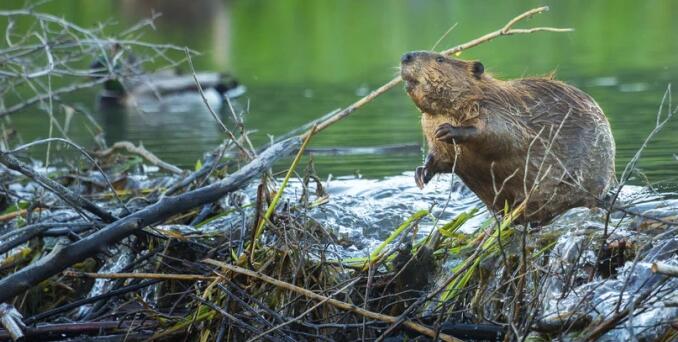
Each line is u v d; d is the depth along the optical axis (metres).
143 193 13.06
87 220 10.12
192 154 17.19
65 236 10.16
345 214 11.20
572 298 8.06
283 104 23.97
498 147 10.23
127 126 21.19
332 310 8.59
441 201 12.59
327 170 15.19
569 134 10.46
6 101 24.67
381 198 12.89
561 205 10.44
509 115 10.28
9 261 10.41
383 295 8.77
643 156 14.77
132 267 9.34
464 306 8.59
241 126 10.88
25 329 8.67
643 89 22.66
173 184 12.91
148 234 9.57
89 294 10.15
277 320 8.38
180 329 8.62
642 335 7.45
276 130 19.72
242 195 11.72
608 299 7.89
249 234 9.86
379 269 9.16
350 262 9.13
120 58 15.30
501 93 10.40
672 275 7.10
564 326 7.80
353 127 19.67
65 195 9.56
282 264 8.82
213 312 8.57
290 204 10.12
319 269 8.96
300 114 22.09
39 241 10.55
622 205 10.30
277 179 14.26
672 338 7.34
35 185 14.14
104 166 14.70
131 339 8.68
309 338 8.55
